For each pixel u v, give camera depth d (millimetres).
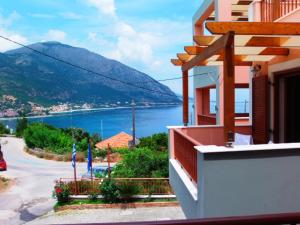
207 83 14250
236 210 3635
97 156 31203
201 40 4555
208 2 13992
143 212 14625
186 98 7074
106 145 35344
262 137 6629
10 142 48469
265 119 6508
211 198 3609
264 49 5715
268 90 6508
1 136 60312
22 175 25016
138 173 18984
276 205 3678
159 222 1403
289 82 6324
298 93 6359
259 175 3648
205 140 7086
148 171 19266
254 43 4773
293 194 3693
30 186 21531
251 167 3635
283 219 1443
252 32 3805
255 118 7035
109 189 15938
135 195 15961
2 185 21797
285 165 3682
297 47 5133
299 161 3695
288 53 5734
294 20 5535
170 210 14727
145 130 132750
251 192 3645
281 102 6344
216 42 4227
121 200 15930
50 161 31469
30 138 39312
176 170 5969
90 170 20312
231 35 3746
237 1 13195
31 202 17859
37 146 38281
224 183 3615
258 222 1427
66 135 41469
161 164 19672
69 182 17516
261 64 6840
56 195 16516
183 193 5211
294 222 1451
